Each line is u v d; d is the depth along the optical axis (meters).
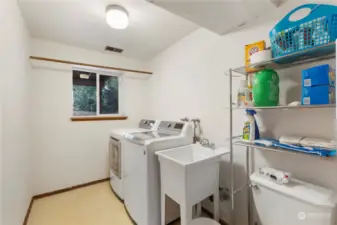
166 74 2.71
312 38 0.98
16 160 1.55
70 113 2.61
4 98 1.25
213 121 1.95
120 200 2.33
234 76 1.70
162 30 2.15
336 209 0.99
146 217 1.66
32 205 2.19
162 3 1.29
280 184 1.19
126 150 2.07
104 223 1.87
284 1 1.31
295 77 1.28
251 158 1.58
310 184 1.18
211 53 1.96
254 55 1.25
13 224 1.46
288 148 1.11
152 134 2.11
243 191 1.65
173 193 1.48
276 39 1.15
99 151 2.86
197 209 1.85
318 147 1.02
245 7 1.35
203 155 1.74
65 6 1.64
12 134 1.44
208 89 2.00
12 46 1.44
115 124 3.01
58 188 2.51
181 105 2.41
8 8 1.34
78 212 2.06
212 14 1.45
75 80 2.75
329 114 1.12
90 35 2.26
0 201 1.18
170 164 1.49
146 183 1.66
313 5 1.03
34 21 1.90
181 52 2.40
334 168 1.11
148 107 3.21
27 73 2.05
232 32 1.71
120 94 3.20
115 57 2.99
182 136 1.96
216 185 1.60
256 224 1.49
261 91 1.22
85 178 2.74
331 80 0.97
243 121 1.64
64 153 2.56
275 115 1.40
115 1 1.57
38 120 2.35
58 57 2.46
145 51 2.84
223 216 1.84
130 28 2.09
